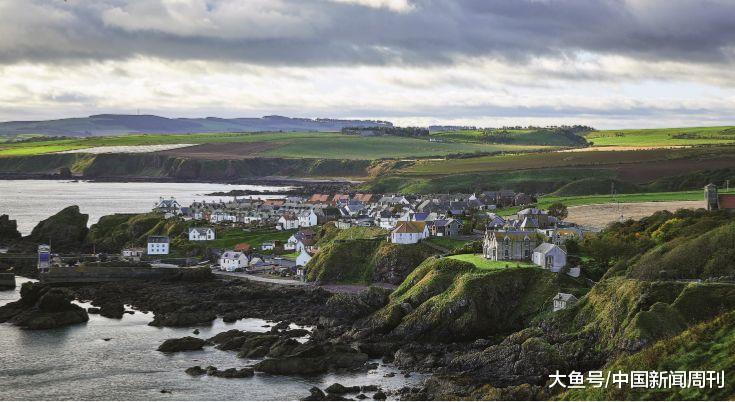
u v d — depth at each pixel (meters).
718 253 166.50
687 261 168.25
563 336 150.00
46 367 153.38
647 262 173.75
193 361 158.12
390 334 173.12
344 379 146.00
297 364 150.00
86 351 165.00
